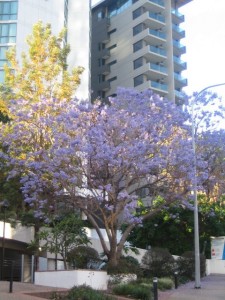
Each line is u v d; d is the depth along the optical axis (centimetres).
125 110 2086
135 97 2133
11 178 2312
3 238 2525
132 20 7431
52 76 2727
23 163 2105
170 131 2077
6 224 2669
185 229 3475
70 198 2091
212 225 3431
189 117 2228
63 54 2872
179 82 7400
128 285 1719
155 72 7050
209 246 3591
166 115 2133
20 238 2742
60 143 1994
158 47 7356
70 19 5606
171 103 2188
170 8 7550
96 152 1897
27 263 2731
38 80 2675
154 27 7450
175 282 2145
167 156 2019
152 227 3472
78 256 2166
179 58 7606
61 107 2234
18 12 4991
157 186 2138
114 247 2078
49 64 2758
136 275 2064
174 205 2416
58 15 5191
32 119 2219
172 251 3462
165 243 3488
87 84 5309
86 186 2033
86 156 1931
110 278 1931
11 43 4850
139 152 1900
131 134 2011
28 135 2220
